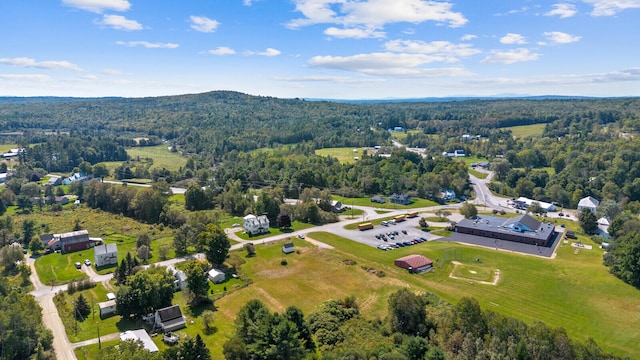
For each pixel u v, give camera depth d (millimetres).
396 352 66812
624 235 127375
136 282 88562
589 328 83250
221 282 107000
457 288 101562
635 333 81438
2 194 186500
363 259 121812
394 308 81875
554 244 135500
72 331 82062
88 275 111000
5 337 68250
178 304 94688
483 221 154375
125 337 76500
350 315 86750
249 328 72625
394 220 163500
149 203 165625
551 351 62906
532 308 91375
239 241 138750
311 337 78125
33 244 127875
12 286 95250
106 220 165375
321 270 114188
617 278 105688
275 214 161500
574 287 101375
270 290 102125
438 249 130250
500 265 116562
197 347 67562
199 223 136875
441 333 74812
